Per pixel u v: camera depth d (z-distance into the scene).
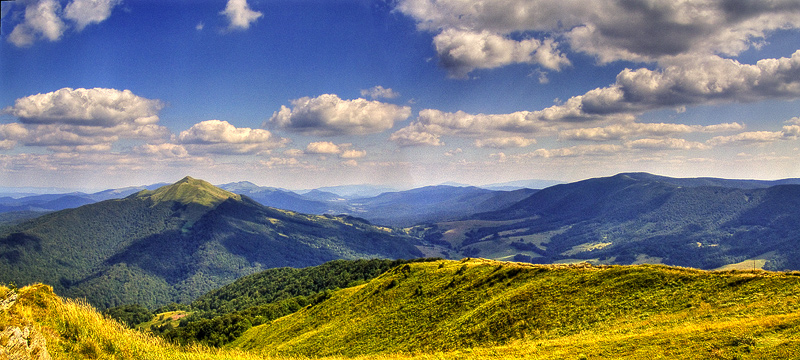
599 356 30.95
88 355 20.59
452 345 50.00
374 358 46.62
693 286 41.78
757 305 33.97
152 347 25.30
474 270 78.50
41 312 20.77
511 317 50.03
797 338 25.47
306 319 105.25
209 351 30.81
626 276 49.12
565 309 47.00
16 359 16.94
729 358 25.72
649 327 36.25
